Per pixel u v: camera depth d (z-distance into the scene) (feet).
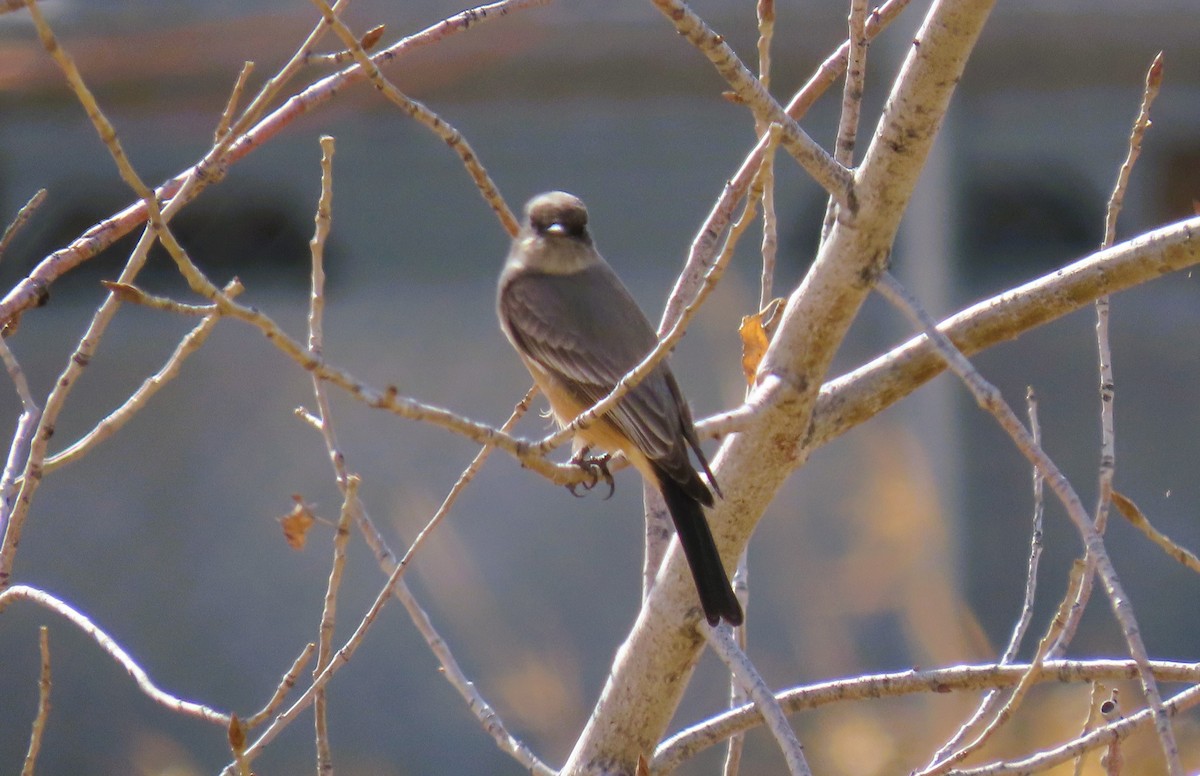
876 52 45.27
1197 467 48.80
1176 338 50.03
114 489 48.98
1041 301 16.40
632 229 51.72
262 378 50.19
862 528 45.09
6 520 15.42
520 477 48.37
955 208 48.85
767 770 43.06
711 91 49.42
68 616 15.44
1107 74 49.67
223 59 45.52
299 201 52.80
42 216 50.65
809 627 45.06
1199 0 46.57
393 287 52.31
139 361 50.80
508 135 50.85
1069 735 36.76
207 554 48.44
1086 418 49.93
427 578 46.78
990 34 47.73
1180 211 51.90
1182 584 47.50
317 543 48.01
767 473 17.10
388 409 12.79
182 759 45.68
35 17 10.69
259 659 47.11
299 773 45.62
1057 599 47.80
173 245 11.32
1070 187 52.75
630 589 47.47
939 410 46.03
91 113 10.91
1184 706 15.21
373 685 46.32
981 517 48.70
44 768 45.73
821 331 15.92
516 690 45.52
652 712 17.78
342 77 16.80
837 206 15.33
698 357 47.32
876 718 40.81
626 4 46.11
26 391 16.35
